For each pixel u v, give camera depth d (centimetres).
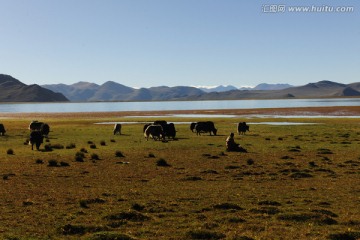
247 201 2042
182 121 9788
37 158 3541
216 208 1892
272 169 3084
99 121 10019
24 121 10144
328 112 13500
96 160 3544
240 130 6241
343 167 3203
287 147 4497
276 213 1803
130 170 3028
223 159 3616
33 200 2044
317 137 5691
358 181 2614
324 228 1576
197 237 1448
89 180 2625
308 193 2247
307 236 1467
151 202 2002
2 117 13188
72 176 2764
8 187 2372
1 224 1620
